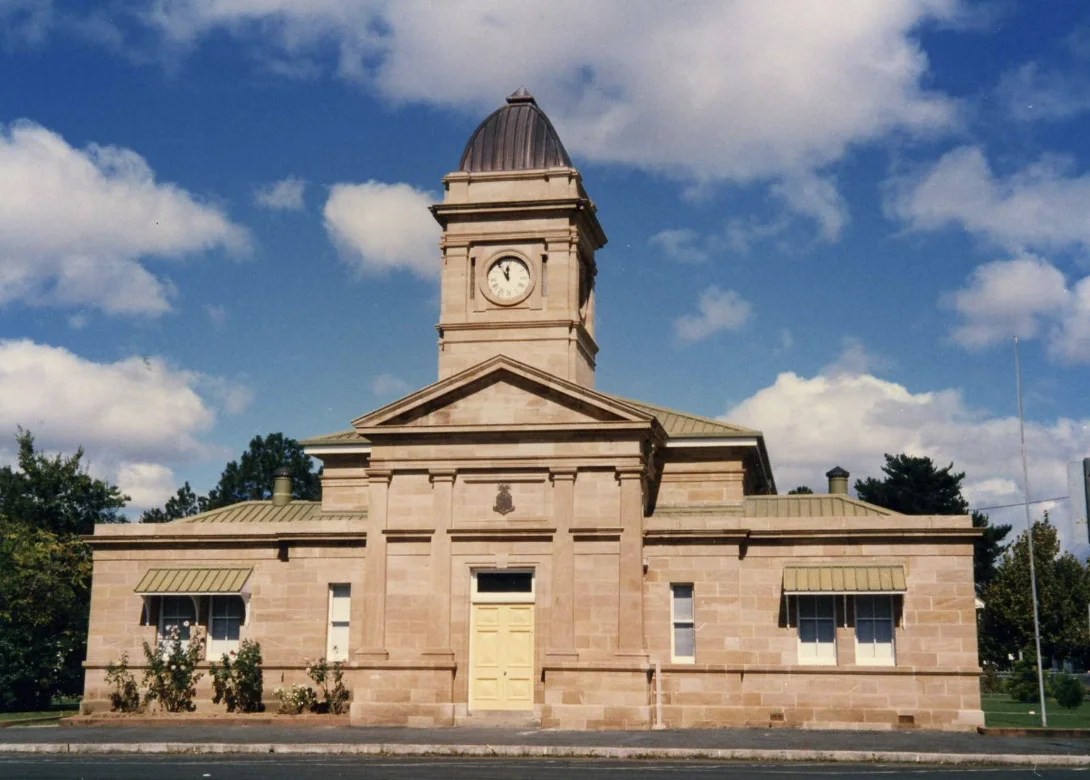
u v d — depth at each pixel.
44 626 55.91
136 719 38.12
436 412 38.72
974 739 32.09
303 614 40.16
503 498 38.00
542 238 40.69
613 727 35.97
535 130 42.31
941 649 36.25
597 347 44.03
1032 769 26.31
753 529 37.56
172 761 28.08
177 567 41.09
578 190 41.44
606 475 37.62
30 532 60.44
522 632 37.66
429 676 37.31
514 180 41.22
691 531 37.66
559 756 29.11
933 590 36.59
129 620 41.09
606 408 37.62
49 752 30.31
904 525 36.91
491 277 40.91
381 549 38.44
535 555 37.56
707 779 24.00
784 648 36.94
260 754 29.83
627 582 36.88
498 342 40.38
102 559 41.59
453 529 38.00
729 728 36.19
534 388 38.25
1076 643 71.06
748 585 37.44
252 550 40.84
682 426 42.31
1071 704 43.16
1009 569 73.81
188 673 40.09
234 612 41.12
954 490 86.12
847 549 37.22
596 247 44.88
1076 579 72.88
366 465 44.06
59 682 56.34
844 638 36.88
